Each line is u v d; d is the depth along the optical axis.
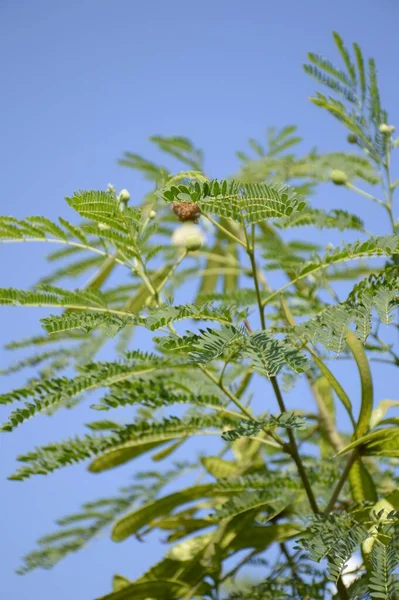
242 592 1.18
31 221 1.08
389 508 1.07
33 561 1.19
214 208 0.98
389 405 1.13
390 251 1.03
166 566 1.19
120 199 1.07
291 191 0.97
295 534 1.18
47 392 1.07
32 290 1.06
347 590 1.10
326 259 1.06
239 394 1.19
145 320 1.00
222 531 1.19
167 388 1.13
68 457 1.08
